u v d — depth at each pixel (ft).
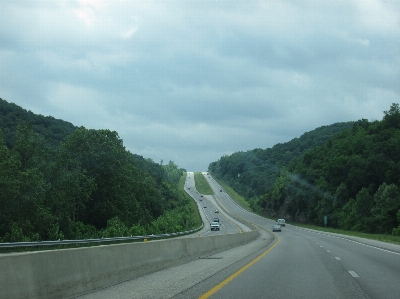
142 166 538.06
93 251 38.83
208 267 58.54
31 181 168.25
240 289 39.22
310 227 367.66
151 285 41.16
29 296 28.40
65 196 210.18
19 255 28.48
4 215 161.99
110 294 35.65
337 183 377.50
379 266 61.16
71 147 238.68
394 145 325.01
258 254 85.10
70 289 33.65
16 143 195.72
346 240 162.40
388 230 268.62
